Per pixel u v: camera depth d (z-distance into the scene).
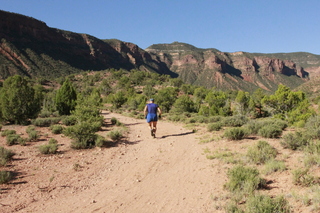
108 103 68.88
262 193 4.09
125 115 29.94
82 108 15.08
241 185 4.36
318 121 10.14
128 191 4.91
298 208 3.41
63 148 9.05
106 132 13.04
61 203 4.41
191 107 38.34
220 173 5.45
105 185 5.35
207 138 9.66
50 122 16.09
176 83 138.62
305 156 5.66
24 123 16.86
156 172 6.03
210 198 4.21
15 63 169.62
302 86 128.12
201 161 6.60
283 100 25.55
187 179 5.32
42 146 8.34
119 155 8.03
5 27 193.12
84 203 4.39
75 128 9.04
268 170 5.07
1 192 4.90
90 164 7.03
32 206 4.27
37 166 6.76
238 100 33.50
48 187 5.21
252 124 9.92
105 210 4.07
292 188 4.16
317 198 3.46
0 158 7.02
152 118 10.38
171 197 4.45
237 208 3.64
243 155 6.51
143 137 11.30
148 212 3.93
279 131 8.51
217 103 35.06
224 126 12.66
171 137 10.68
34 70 174.00
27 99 17.58
